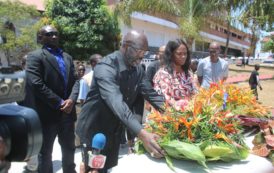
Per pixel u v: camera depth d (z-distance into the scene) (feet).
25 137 5.76
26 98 13.94
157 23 84.84
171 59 13.24
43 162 14.35
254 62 145.38
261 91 56.65
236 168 7.41
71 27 51.52
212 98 8.81
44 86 14.20
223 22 61.72
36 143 5.97
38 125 6.02
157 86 13.01
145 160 7.59
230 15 60.23
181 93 12.94
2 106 5.97
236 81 62.64
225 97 8.96
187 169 7.17
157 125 7.98
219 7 56.49
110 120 10.19
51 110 14.33
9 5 42.86
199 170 7.14
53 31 14.79
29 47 40.88
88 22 51.83
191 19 51.01
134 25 81.66
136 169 7.23
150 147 7.30
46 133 14.34
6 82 5.60
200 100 8.50
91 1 51.90
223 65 19.35
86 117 10.35
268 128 8.82
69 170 15.12
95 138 7.79
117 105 7.99
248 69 100.07
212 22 60.44
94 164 7.77
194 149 7.12
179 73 13.23
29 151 5.85
